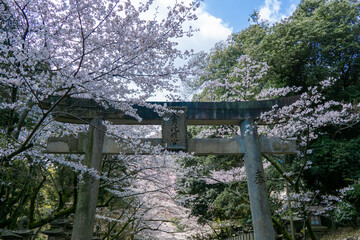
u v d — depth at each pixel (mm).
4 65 4867
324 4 18719
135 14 4727
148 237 13945
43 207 11500
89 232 6246
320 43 17281
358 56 17469
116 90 4996
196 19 4672
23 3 5031
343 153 14039
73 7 4516
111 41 4934
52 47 4918
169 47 4969
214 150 7602
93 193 6547
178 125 7418
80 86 4555
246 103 8078
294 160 14312
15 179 7656
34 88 4500
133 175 8859
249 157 7480
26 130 6832
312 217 9938
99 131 7113
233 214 15844
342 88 17875
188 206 17484
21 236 4418
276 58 16281
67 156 8383
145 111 7520
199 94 16609
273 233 6762
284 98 8195
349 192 12805
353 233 12773
